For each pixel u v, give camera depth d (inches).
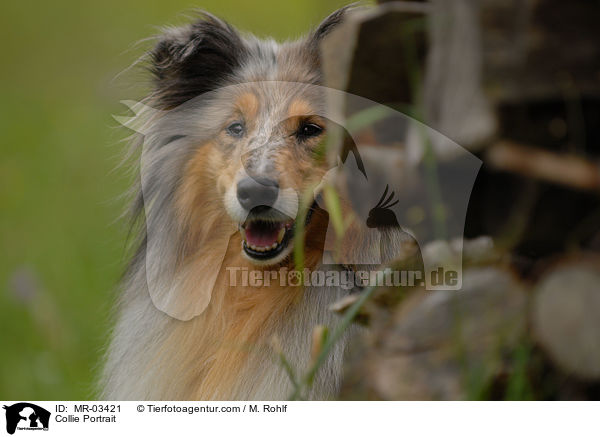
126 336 291.7
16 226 579.8
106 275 506.0
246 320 266.7
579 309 142.9
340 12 276.8
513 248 155.2
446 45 144.9
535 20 132.2
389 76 163.8
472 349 152.8
